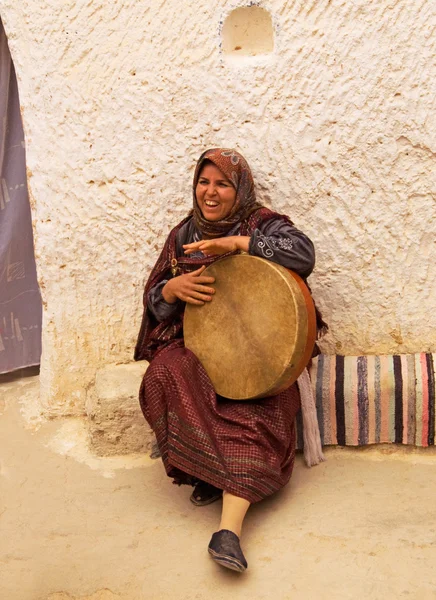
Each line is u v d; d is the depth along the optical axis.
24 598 2.69
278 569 2.77
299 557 2.83
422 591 2.62
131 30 3.51
